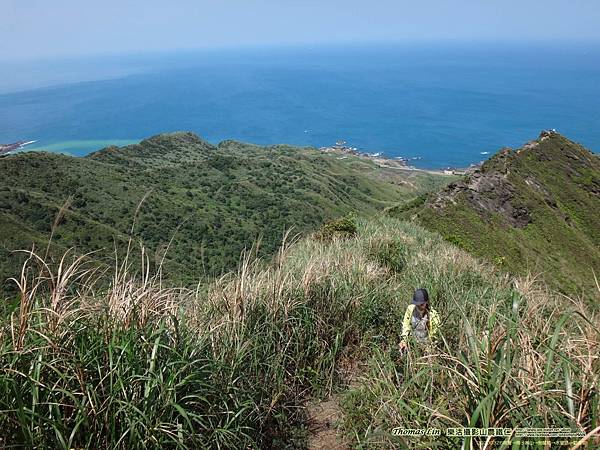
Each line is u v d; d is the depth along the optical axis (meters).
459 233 45.19
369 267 7.05
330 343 5.07
